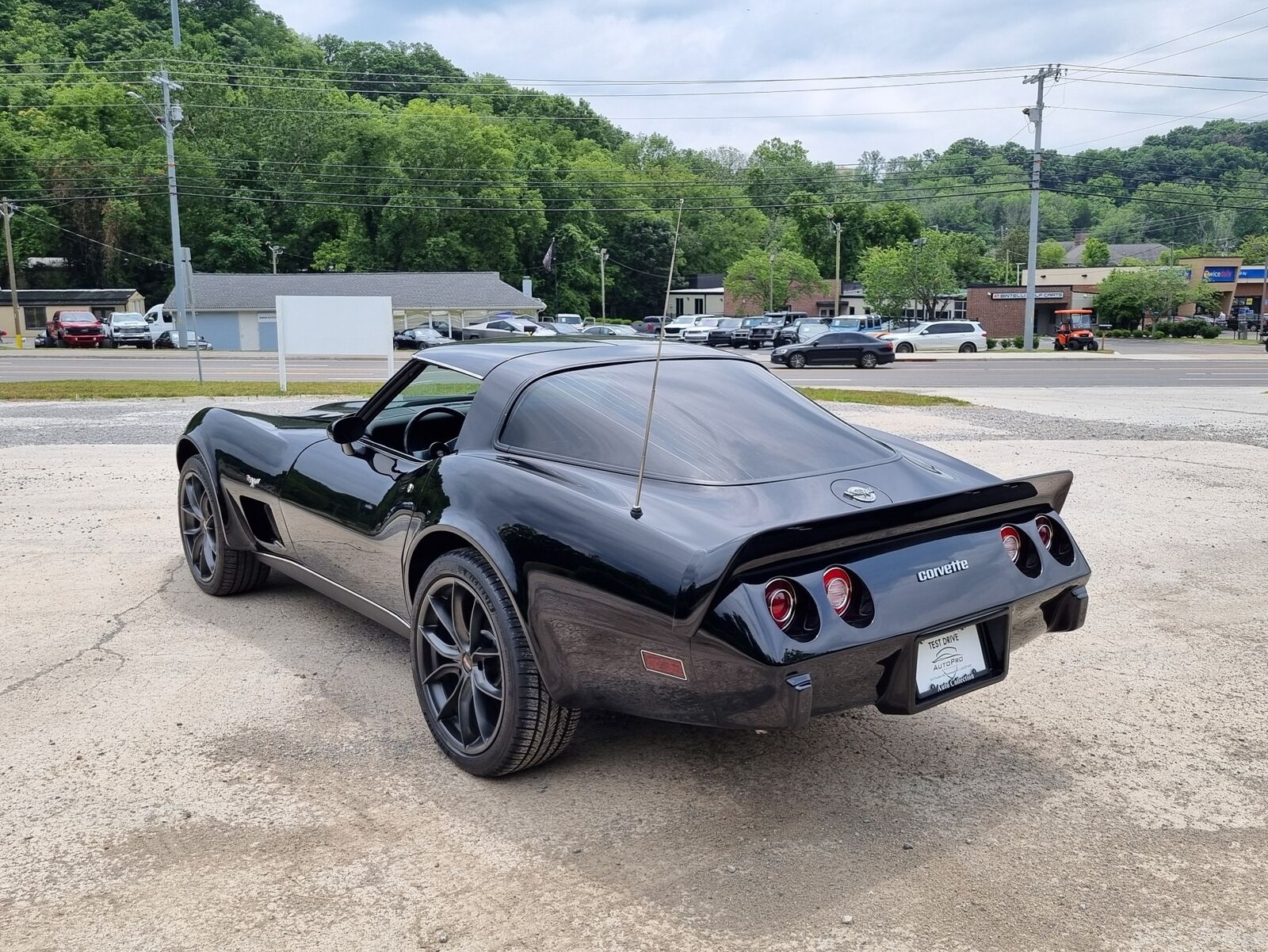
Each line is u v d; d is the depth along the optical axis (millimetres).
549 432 3189
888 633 2553
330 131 88000
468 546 3160
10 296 69688
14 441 10297
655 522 2686
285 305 17047
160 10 126562
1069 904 2426
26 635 4359
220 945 2256
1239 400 17016
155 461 8953
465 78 118125
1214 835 2771
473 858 2619
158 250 83062
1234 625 4641
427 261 82562
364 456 3863
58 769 3121
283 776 3086
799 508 2773
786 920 2350
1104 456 9719
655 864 2596
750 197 106875
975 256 117750
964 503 2770
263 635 4375
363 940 2271
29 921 2344
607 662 2711
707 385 3457
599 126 121812
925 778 3107
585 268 90750
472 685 3088
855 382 22812
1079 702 3736
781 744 3354
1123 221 166375
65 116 87812
